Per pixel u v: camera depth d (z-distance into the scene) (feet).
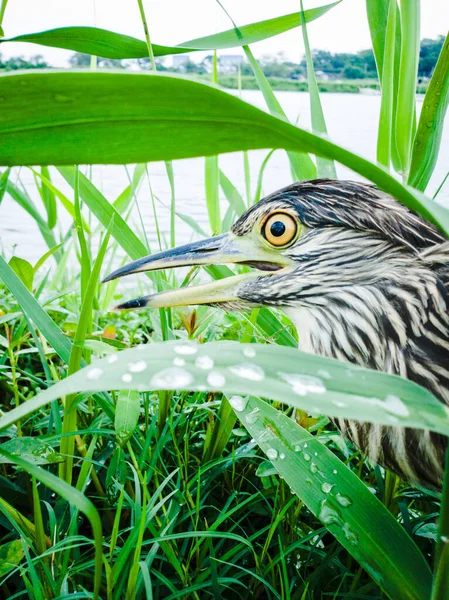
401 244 0.65
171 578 0.60
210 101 0.28
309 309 0.71
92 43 0.71
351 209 0.67
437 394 0.63
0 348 0.97
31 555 0.59
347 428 0.70
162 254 0.77
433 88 0.75
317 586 0.60
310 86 0.90
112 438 0.74
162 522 0.60
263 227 0.72
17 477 0.72
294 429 0.54
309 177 0.95
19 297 0.68
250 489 0.74
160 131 0.30
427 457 0.63
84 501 0.32
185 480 0.65
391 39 0.80
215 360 0.32
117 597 0.50
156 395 0.83
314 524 0.68
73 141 0.30
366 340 0.68
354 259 0.68
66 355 0.69
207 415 0.82
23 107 0.29
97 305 1.08
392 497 0.70
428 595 0.42
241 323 0.95
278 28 0.86
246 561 0.63
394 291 0.66
